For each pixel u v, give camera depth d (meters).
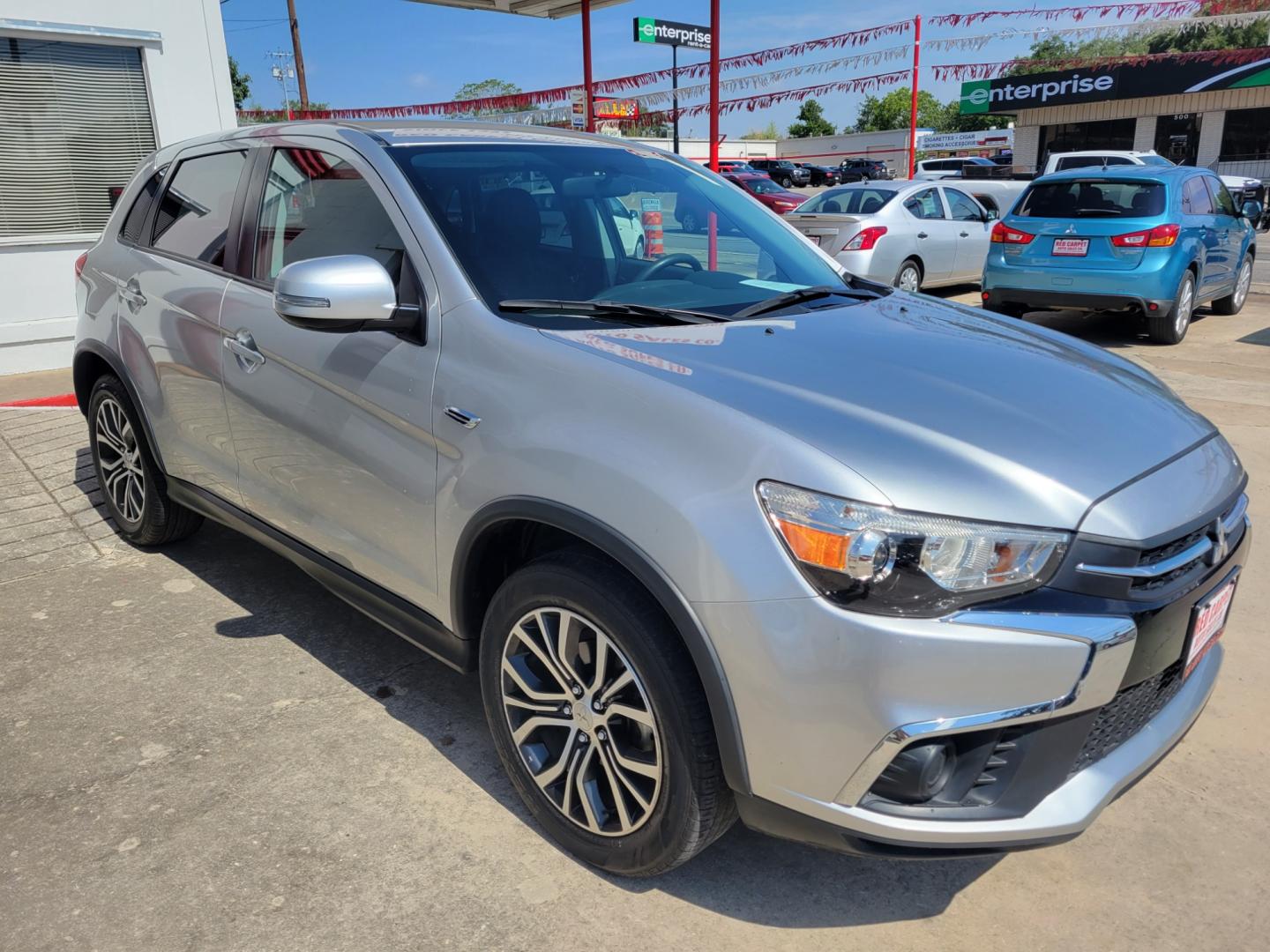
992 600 1.82
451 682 3.21
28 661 3.31
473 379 2.38
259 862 2.37
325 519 2.92
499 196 2.86
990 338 2.72
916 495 1.83
